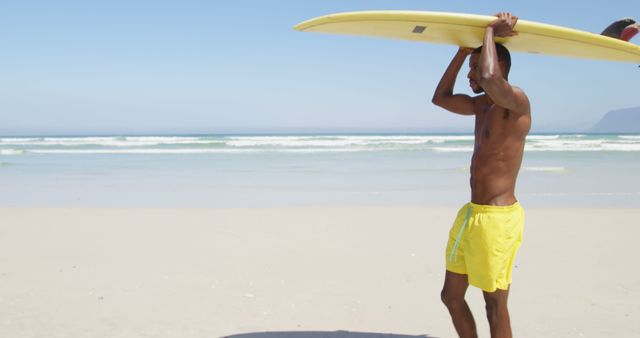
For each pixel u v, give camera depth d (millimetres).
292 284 5133
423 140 38438
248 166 18328
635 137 44969
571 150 25531
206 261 5945
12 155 24766
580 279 5301
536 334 3969
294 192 12062
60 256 6172
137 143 34812
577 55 3492
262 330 4016
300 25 3391
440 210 9250
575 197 10984
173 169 17422
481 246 2955
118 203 10648
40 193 12133
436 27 3086
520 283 5207
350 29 3350
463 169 16500
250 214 8867
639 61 3426
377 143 33281
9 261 5953
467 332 3250
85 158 22578
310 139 40594
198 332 3969
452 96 3447
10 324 4090
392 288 5020
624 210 9047
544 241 6918
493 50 2799
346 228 7742
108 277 5348
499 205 2959
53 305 4527
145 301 4641
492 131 3000
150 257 6125
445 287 3215
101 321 4168
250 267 5711
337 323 4172
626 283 5148
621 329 4035
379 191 12078
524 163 18734
